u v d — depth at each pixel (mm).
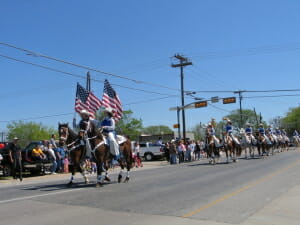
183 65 36719
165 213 7336
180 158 28750
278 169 16391
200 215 7082
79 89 21297
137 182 13008
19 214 7453
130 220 6762
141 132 60500
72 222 6652
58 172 20484
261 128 27281
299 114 96312
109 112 12672
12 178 17844
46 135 66500
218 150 22312
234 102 31953
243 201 8531
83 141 11703
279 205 7891
